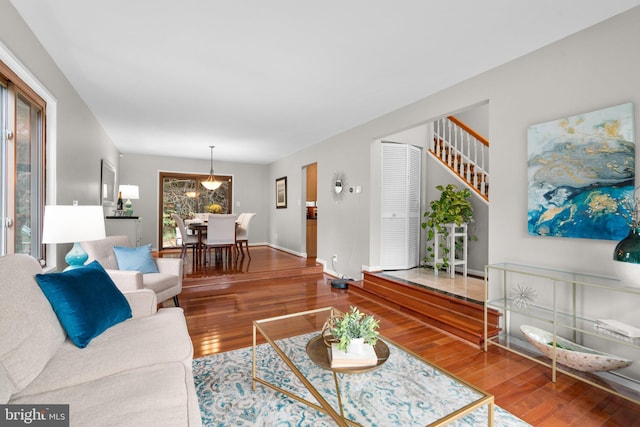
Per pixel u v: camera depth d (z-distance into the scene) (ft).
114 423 3.32
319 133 16.47
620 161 6.52
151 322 6.05
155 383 4.10
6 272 4.41
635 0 6.17
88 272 6.00
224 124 14.82
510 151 8.62
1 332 3.83
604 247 6.87
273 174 25.71
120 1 6.19
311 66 8.99
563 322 7.55
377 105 12.17
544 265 7.89
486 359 7.74
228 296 13.04
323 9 6.46
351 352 5.06
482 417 5.55
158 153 22.21
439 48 8.02
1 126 6.75
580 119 7.13
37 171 8.34
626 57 6.51
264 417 5.43
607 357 6.28
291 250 22.15
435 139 16.76
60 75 9.13
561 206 7.44
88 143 12.48
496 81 8.99
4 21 5.99
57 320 5.00
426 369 5.13
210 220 17.17
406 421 4.50
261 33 7.34
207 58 8.53
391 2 6.25
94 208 7.29
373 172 14.20
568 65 7.43
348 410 4.69
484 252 14.34
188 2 6.23
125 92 10.87
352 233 15.34
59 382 4.09
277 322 7.02
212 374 6.85
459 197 13.20
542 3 6.27
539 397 6.16
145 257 10.47
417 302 11.23
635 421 5.48
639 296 6.42
